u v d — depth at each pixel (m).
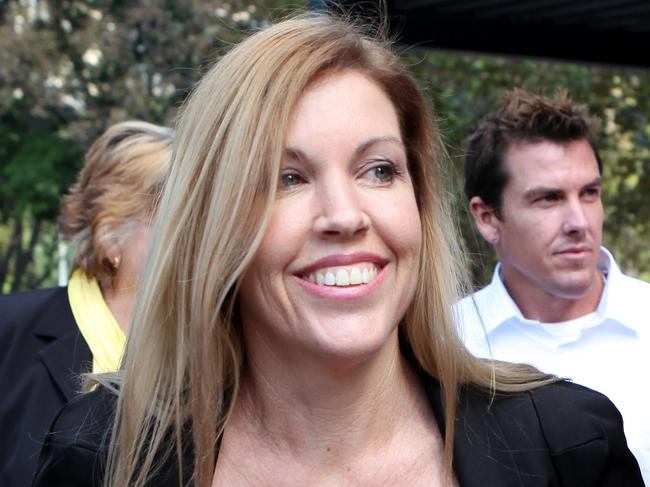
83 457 2.25
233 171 2.01
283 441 2.15
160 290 2.15
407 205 2.08
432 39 5.32
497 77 8.95
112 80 15.33
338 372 2.07
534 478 2.12
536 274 3.54
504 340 3.62
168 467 2.18
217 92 2.07
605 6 5.29
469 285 2.41
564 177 3.51
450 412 2.15
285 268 2.03
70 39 15.59
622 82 9.30
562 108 3.58
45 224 18.47
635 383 3.38
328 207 1.99
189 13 14.20
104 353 3.08
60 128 16.91
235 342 2.23
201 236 2.09
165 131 3.47
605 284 3.57
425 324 2.21
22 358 3.16
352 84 2.09
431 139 2.28
